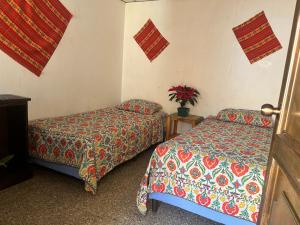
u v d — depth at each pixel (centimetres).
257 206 153
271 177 92
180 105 375
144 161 301
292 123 78
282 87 89
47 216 180
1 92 236
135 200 211
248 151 191
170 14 367
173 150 185
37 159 246
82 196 211
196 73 364
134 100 386
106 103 391
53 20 276
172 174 181
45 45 271
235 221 161
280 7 302
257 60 323
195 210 175
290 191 73
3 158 218
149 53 392
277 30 308
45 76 278
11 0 230
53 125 248
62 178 241
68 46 302
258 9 313
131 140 276
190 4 351
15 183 222
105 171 232
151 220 185
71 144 219
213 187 167
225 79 347
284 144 80
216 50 346
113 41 385
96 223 177
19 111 224
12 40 238
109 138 237
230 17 330
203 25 348
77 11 307
